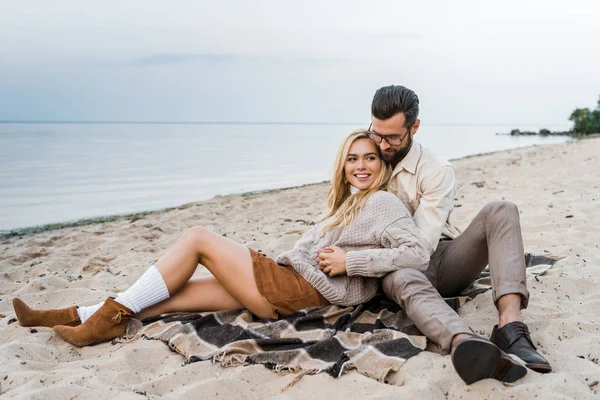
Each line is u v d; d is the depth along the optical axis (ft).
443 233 11.11
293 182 40.98
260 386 7.98
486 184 33.27
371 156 10.43
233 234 20.63
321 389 7.75
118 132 172.76
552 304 10.71
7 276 15.58
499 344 8.52
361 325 9.59
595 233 16.70
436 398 7.34
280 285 9.93
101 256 17.34
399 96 10.09
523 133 178.91
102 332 9.70
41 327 10.29
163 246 18.97
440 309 8.59
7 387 7.93
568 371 7.98
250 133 179.93
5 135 127.75
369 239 10.03
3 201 31.04
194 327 9.74
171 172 46.80
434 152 10.91
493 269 9.04
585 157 48.26
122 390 7.75
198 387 7.75
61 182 39.14
